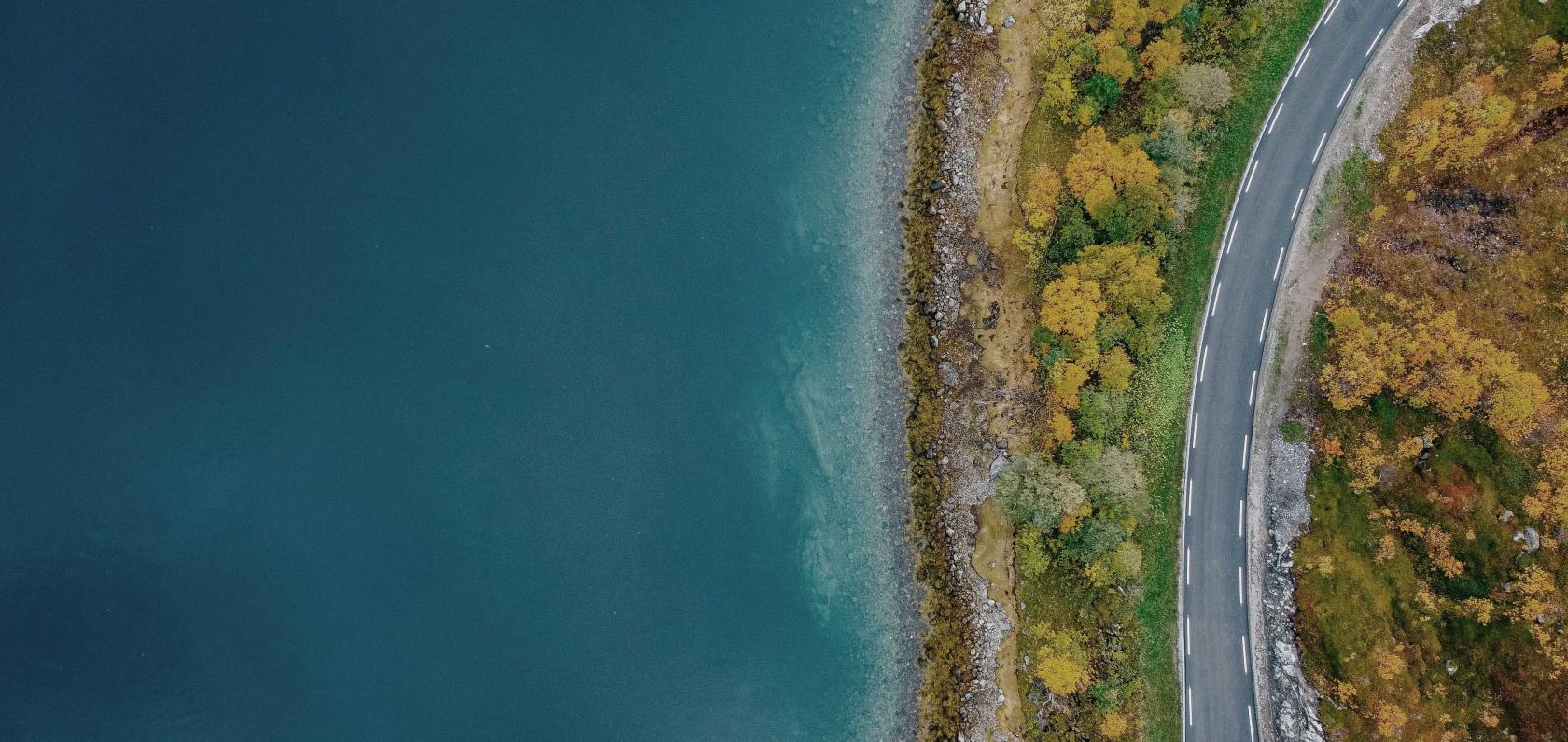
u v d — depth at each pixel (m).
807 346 64.50
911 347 62.94
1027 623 61.25
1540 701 53.12
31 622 61.72
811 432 64.56
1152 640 59.75
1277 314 58.91
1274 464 58.88
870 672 63.81
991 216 61.66
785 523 65.00
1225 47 59.47
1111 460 57.09
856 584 64.06
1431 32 57.50
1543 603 53.41
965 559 62.53
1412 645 55.91
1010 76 61.34
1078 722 60.06
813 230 64.38
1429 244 56.72
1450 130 55.47
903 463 63.31
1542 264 54.97
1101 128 58.09
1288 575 58.25
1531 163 55.34
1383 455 56.75
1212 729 59.28
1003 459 61.44
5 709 61.25
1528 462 54.31
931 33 62.47
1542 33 55.53
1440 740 54.91
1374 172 58.00
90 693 61.50
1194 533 59.78
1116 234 56.47
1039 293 60.09
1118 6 56.88
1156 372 59.34
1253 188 59.25
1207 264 59.56
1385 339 55.81
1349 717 56.31
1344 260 58.06
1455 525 55.31
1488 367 53.69
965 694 62.19
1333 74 58.66
